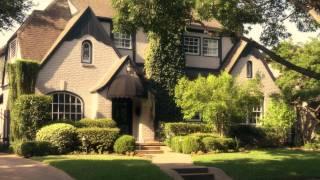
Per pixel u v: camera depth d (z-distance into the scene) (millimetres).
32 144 24875
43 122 27359
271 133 34781
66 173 19234
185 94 29188
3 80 35188
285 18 21672
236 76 33875
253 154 27891
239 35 19750
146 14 19141
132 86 29750
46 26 32188
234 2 17531
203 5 17531
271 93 35438
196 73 35094
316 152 30203
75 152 26469
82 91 30344
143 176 19109
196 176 21125
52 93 29422
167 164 23250
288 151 30578
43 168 20266
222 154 27797
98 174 18781
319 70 32969
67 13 33719
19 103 27062
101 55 31062
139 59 33531
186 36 35125
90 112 30484
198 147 28359
